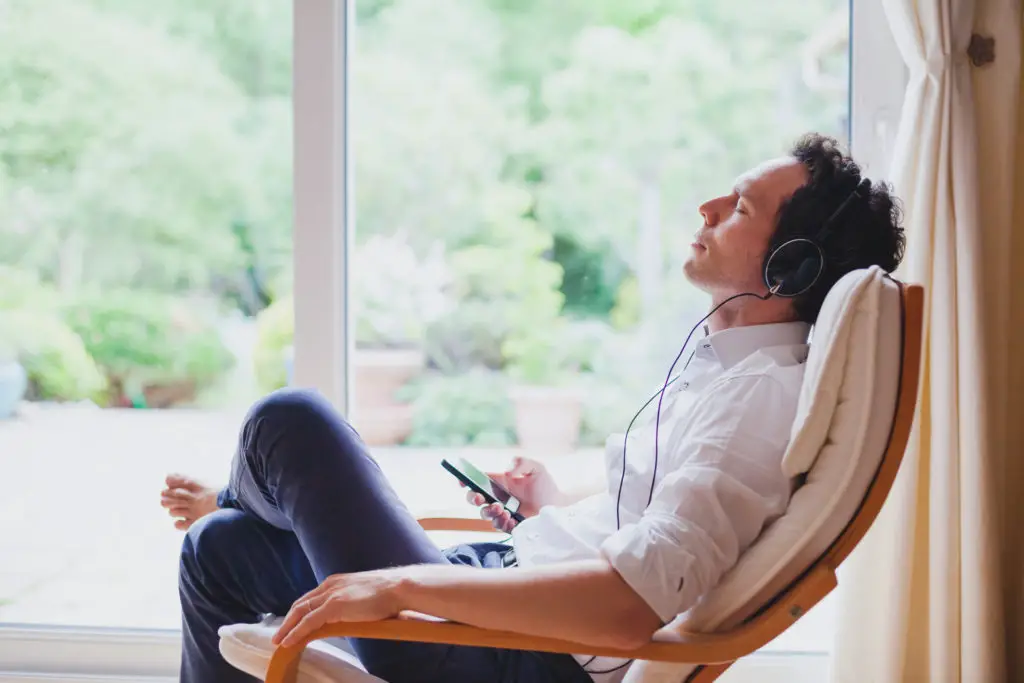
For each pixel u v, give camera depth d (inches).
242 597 51.7
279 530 53.2
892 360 40.8
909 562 66.6
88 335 126.0
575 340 186.5
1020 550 70.3
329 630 39.5
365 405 176.9
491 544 59.1
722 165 177.6
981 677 65.3
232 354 136.2
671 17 174.6
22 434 125.2
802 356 46.3
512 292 186.4
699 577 39.1
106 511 120.1
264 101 113.5
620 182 183.2
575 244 186.2
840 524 40.7
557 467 151.0
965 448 65.8
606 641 38.6
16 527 114.2
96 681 76.3
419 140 180.2
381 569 42.4
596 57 178.1
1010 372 70.5
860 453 40.5
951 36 65.2
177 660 76.8
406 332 183.9
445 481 137.1
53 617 80.9
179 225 125.1
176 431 137.6
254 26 112.5
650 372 184.1
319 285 77.0
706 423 43.1
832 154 48.6
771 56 168.6
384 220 181.6
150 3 113.1
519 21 177.3
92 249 118.8
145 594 92.9
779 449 41.9
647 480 47.8
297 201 76.6
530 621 38.5
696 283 50.6
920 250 65.6
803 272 46.1
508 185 184.5
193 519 61.3
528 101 180.9
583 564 39.7
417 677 46.9
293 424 48.4
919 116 65.9
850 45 74.8
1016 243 69.9
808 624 80.6
